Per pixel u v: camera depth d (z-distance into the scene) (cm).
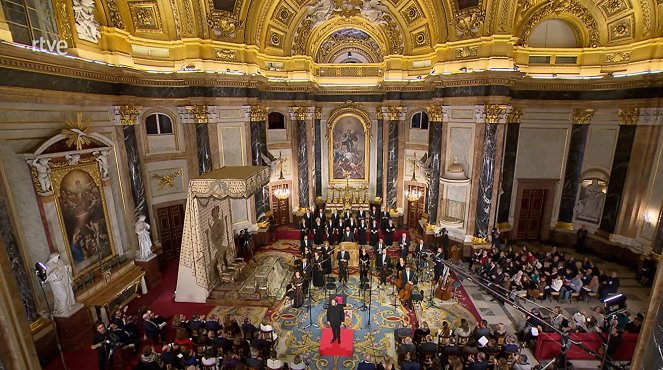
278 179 1970
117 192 1318
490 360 899
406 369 833
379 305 1269
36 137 989
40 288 982
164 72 1429
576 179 1669
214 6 1462
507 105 1420
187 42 1470
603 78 1490
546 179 1698
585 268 1356
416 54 1789
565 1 1477
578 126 1617
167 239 1591
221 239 1426
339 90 2006
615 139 1542
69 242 1083
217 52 1520
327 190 2158
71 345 997
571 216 1712
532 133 1666
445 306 1256
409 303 1227
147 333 1021
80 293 1084
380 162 2048
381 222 1870
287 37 1808
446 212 1650
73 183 1098
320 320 1181
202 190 1209
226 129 1585
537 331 1010
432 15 1586
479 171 1480
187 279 1277
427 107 1694
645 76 1370
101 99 1209
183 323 1015
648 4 1348
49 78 991
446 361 923
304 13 1769
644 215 1461
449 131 1566
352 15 1756
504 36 1376
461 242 1557
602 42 1510
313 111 1989
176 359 863
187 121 1528
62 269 988
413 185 1955
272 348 1009
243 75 1532
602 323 995
